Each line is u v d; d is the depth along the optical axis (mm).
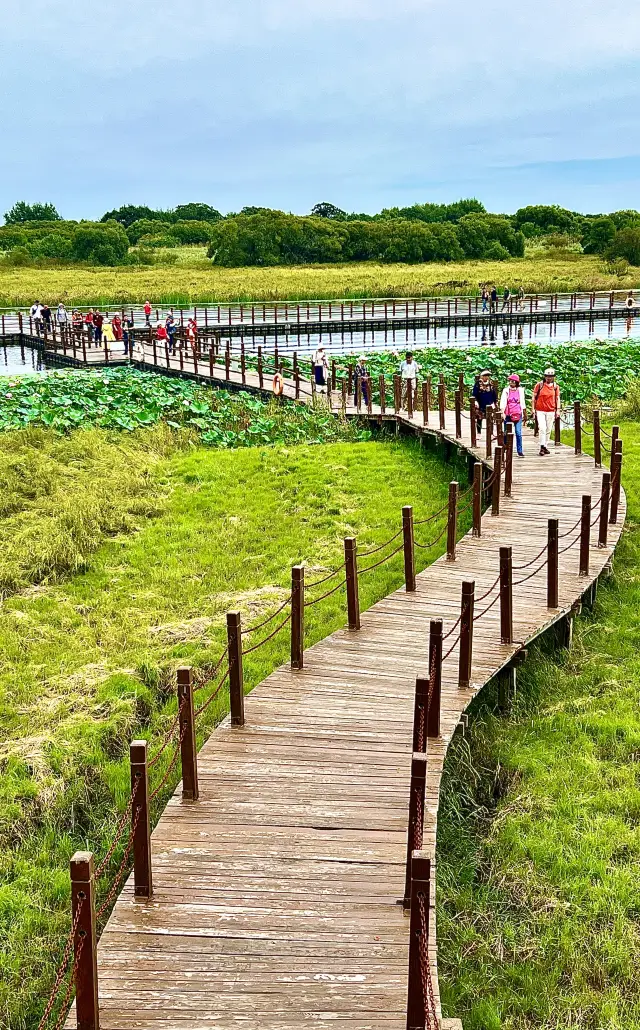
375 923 6199
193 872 6730
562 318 53719
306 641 11789
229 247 98312
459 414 20234
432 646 8461
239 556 15070
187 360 36375
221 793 7750
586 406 26438
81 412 24375
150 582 14203
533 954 6871
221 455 21406
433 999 5211
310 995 5578
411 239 102000
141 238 125438
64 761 9289
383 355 36375
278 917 6254
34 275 83812
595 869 7609
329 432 23719
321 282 74250
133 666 11312
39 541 15141
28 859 8172
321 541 15703
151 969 5785
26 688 10875
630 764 9172
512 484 17344
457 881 7641
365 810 7492
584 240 111000
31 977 6844
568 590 12094
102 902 7625
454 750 9148
